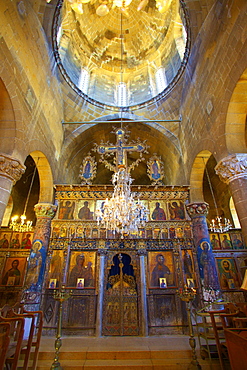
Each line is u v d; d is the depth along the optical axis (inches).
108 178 759.7
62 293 263.0
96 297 400.8
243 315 226.1
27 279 400.8
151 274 419.2
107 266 424.8
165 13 602.9
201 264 416.2
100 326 378.6
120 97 678.5
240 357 166.7
